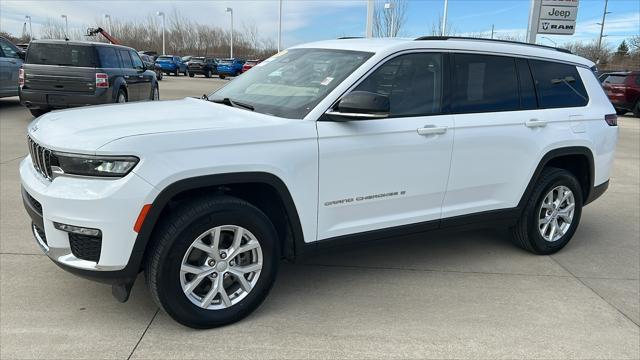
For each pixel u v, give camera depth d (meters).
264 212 3.45
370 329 3.23
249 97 3.81
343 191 3.43
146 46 75.44
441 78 3.85
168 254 2.89
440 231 4.02
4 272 3.78
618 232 5.47
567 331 3.32
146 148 2.76
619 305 3.73
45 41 10.27
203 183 2.90
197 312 3.05
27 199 3.19
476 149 3.96
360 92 3.17
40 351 2.84
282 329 3.19
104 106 3.78
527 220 4.47
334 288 3.81
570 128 4.52
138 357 2.84
